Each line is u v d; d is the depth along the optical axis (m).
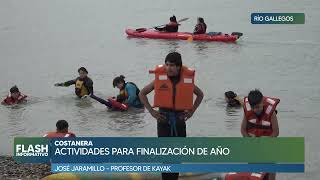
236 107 25.39
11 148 20.12
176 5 71.56
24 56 41.16
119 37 48.81
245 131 13.54
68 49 43.78
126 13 65.75
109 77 33.16
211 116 24.03
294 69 33.97
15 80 32.78
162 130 13.69
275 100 13.17
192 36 44.94
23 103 27.17
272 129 13.25
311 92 28.11
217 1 73.75
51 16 64.88
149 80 32.28
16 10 70.56
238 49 41.22
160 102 13.49
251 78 31.75
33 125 23.53
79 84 27.81
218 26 53.72
